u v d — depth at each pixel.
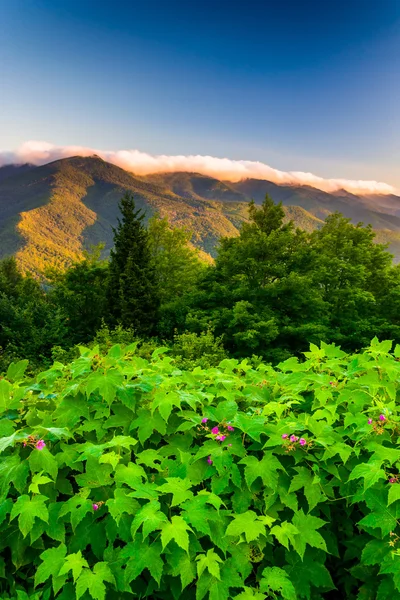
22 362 2.64
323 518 2.19
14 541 1.89
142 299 28.81
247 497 2.02
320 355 2.90
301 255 25.56
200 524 1.71
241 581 1.81
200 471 2.04
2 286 43.78
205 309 26.20
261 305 23.39
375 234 31.55
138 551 1.74
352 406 2.29
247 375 2.95
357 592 2.20
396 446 2.18
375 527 1.85
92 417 2.33
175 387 2.51
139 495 1.75
